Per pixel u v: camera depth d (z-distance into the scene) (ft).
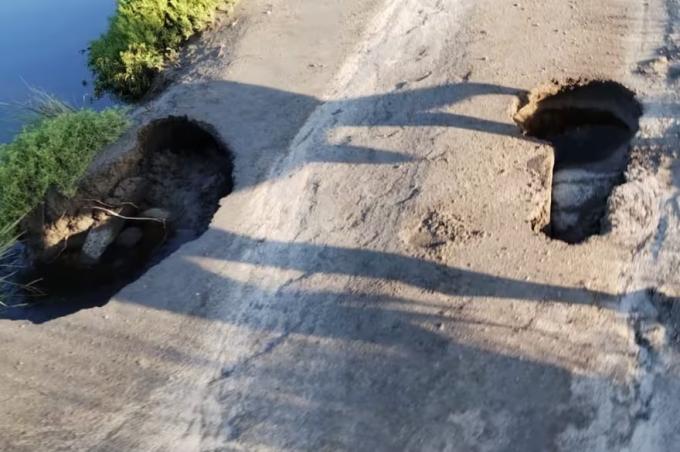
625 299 13.67
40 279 17.60
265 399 13.23
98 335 14.85
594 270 14.23
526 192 15.98
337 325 14.16
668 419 11.91
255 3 24.14
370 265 15.11
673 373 12.47
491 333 13.44
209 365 13.98
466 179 16.46
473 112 18.11
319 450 12.30
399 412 12.57
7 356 14.69
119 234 18.42
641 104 17.47
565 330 13.32
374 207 16.34
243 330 14.48
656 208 15.11
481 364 13.00
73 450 12.92
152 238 18.20
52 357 14.56
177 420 13.19
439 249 15.07
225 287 15.39
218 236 16.55
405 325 13.85
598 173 16.70
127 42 22.68
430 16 22.00
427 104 18.70
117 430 13.16
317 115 19.25
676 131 16.60
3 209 17.84
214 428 12.96
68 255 18.08
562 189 16.51
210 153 19.81
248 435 12.73
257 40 22.33
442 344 13.42
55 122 19.07
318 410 12.87
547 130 18.45
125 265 17.63
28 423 13.46
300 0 24.00
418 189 16.47
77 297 16.96
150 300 15.40
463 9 21.95
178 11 22.88
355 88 19.88
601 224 15.30
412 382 12.96
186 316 14.96
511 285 14.19
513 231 15.23
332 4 23.50
